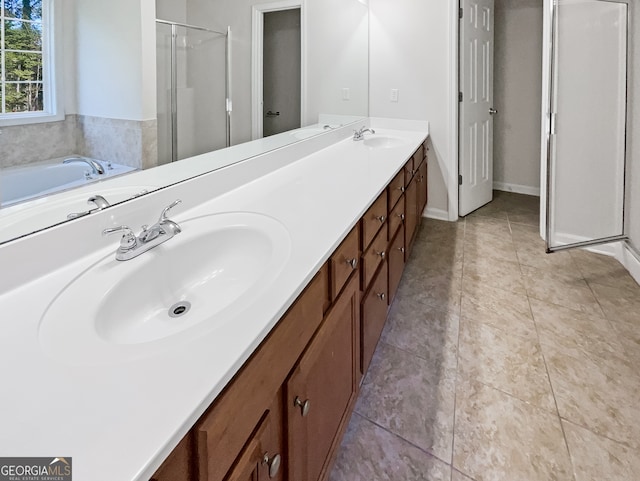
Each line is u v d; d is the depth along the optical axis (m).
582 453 1.30
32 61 0.85
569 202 2.87
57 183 0.93
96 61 0.99
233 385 0.62
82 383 0.56
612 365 1.71
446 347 1.86
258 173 1.74
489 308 2.18
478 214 3.77
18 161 0.85
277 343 0.76
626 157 2.57
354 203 1.38
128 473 0.43
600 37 2.53
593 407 1.49
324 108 2.58
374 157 2.22
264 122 1.82
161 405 0.52
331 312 1.08
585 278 2.49
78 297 0.81
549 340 1.89
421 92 3.38
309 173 1.84
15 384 0.56
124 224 1.08
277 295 0.79
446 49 3.21
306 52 2.25
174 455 0.51
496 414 1.47
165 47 1.21
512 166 4.51
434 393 1.58
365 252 1.42
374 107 3.57
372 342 1.58
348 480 1.23
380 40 3.42
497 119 4.48
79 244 0.96
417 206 2.84
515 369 1.70
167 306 1.00
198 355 0.62
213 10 1.41
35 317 0.73
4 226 0.84
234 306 0.76
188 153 1.35
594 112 2.64
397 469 1.26
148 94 1.16
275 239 1.08
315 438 0.99
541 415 1.46
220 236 1.17
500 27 4.27
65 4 0.90
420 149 2.91
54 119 0.91
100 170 1.03
